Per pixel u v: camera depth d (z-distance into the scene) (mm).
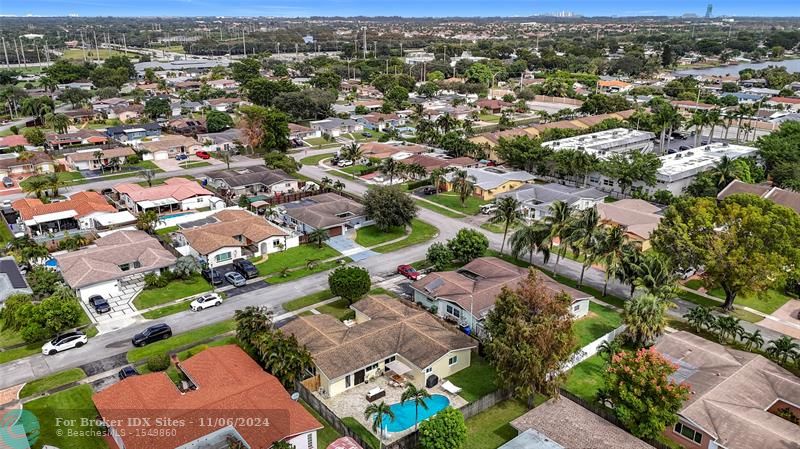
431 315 62562
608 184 118812
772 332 64812
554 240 93750
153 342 60562
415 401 45875
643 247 85938
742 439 43062
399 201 92188
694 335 59344
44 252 78062
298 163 135625
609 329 65062
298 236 89062
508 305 50844
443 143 146375
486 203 111000
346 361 52812
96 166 134375
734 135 179000
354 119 193375
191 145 148875
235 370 50500
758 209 67125
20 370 55500
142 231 88938
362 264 82312
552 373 49656
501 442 46438
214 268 80188
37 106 184125
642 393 45062
